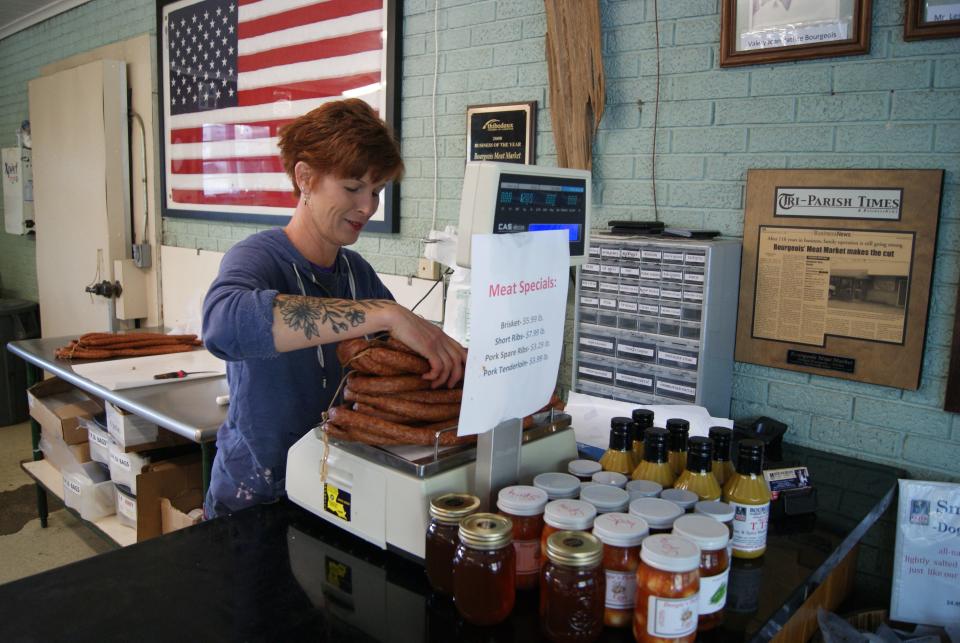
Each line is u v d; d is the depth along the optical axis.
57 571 1.14
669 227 2.15
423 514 1.11
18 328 5.11
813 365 1.91
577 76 2.22
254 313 1.22
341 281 1.72
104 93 4.22
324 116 1.48
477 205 1.12
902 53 1.72
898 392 1.80
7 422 5.04
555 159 2.38
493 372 1.01
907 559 1.62
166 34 4.02
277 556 1.20
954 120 1.66
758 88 1.95
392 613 1.04
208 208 3.90
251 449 1.55
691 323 1.87
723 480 1.26
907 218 1.73
